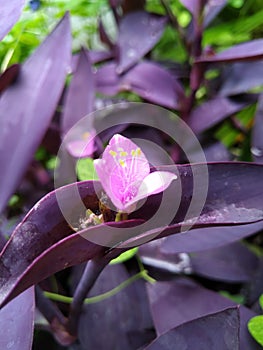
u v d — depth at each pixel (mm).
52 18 421
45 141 335
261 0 474
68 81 378
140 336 291
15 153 276
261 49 309
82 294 247
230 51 322
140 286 307
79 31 452
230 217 214
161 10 467
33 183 356
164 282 292
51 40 298
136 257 319
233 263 320
